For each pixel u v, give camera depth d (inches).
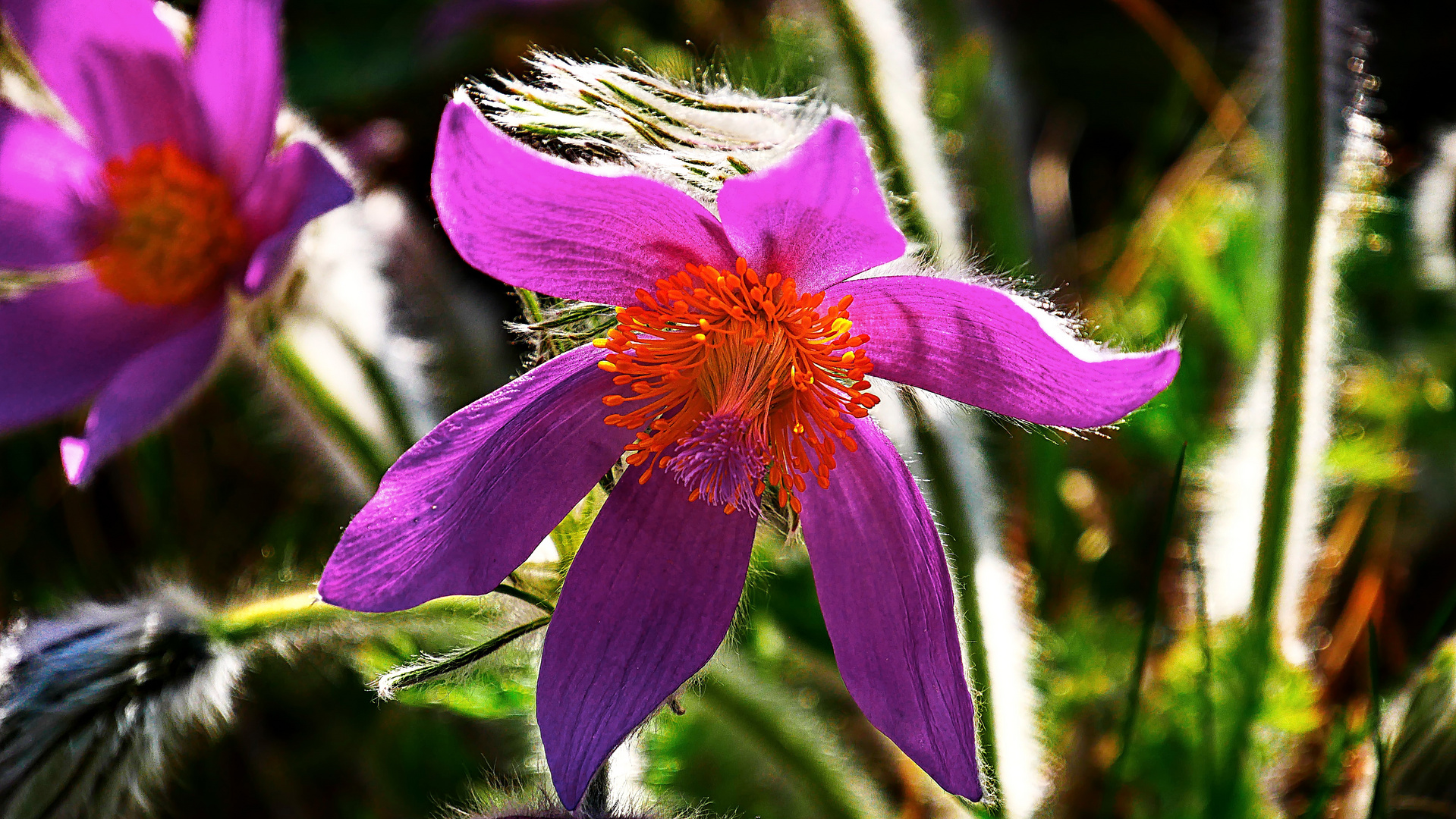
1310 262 13.6
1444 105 19.5
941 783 12.3
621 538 12.6
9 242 13.9
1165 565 15.7
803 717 14.4
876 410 13.5
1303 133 13.4
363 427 14.3
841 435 12.6
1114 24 21.0
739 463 12.4
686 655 12.5
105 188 13.9
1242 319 15.6
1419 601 15.4
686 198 12.1
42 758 13.0
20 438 16.4
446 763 15.2
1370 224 15.9
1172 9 21.4
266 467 16.4
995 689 13.8
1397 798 13.4
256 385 14.6
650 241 12.3
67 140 13.9
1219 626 14.5
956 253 14.6
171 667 13.2
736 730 14.4
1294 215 13.5
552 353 12.8
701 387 12.6
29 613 15.9
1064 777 14.6
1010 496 16.0
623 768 13.2
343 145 17.8
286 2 21.6
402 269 16.0
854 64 14.3
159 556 16.2
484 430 12.5
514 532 12.5
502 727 15.2
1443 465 15.6
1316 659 15.3
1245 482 14.6
